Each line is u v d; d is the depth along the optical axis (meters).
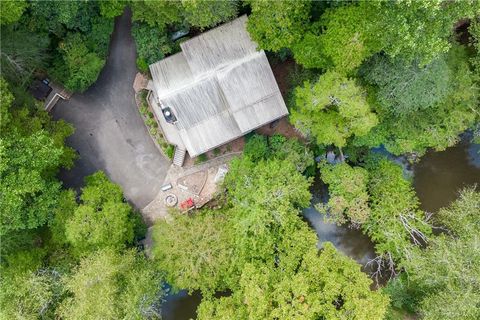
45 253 35.69
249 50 34.50
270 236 31.98
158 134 39.78
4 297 31.67
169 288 40.34
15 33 33.28
